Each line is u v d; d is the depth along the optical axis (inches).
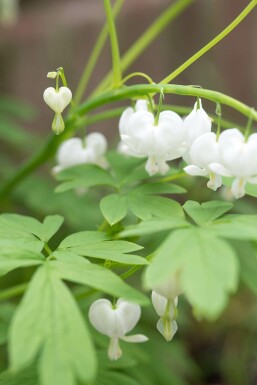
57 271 19.6
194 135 21.8
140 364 29.8
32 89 53.9
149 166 22.0
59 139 25.8
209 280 18.4
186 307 33.1
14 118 51.6
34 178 32.3
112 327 21.2
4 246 20.5
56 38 53.8
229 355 45.4
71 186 23.8
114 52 23.8
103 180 23.9
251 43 52.9
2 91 53.5
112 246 20.7
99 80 54.6
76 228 31.4
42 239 21.3
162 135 21.7
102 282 19.3
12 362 18.1
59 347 18.3
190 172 21.4
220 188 31.4
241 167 20.4
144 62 54.2
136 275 34.4
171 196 41.9
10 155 44.3
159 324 21.0
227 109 51.6
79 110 24.8
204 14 53.0
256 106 53.4
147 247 29.9
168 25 53.5
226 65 53.4
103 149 26.7
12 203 32.5
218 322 47.8
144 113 21.9
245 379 43.9
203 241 19.1
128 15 53.7
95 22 53.9
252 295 49.2
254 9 52.2
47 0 58.9
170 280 19.9
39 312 18.7
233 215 20.6
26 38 53.3
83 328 18.6
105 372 23.3
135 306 21.3
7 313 25.2
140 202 22.3
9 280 32.2
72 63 54.4
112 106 52.4
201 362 45.2
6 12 53.0
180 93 21.8
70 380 18.0
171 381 29.9
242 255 28.1
